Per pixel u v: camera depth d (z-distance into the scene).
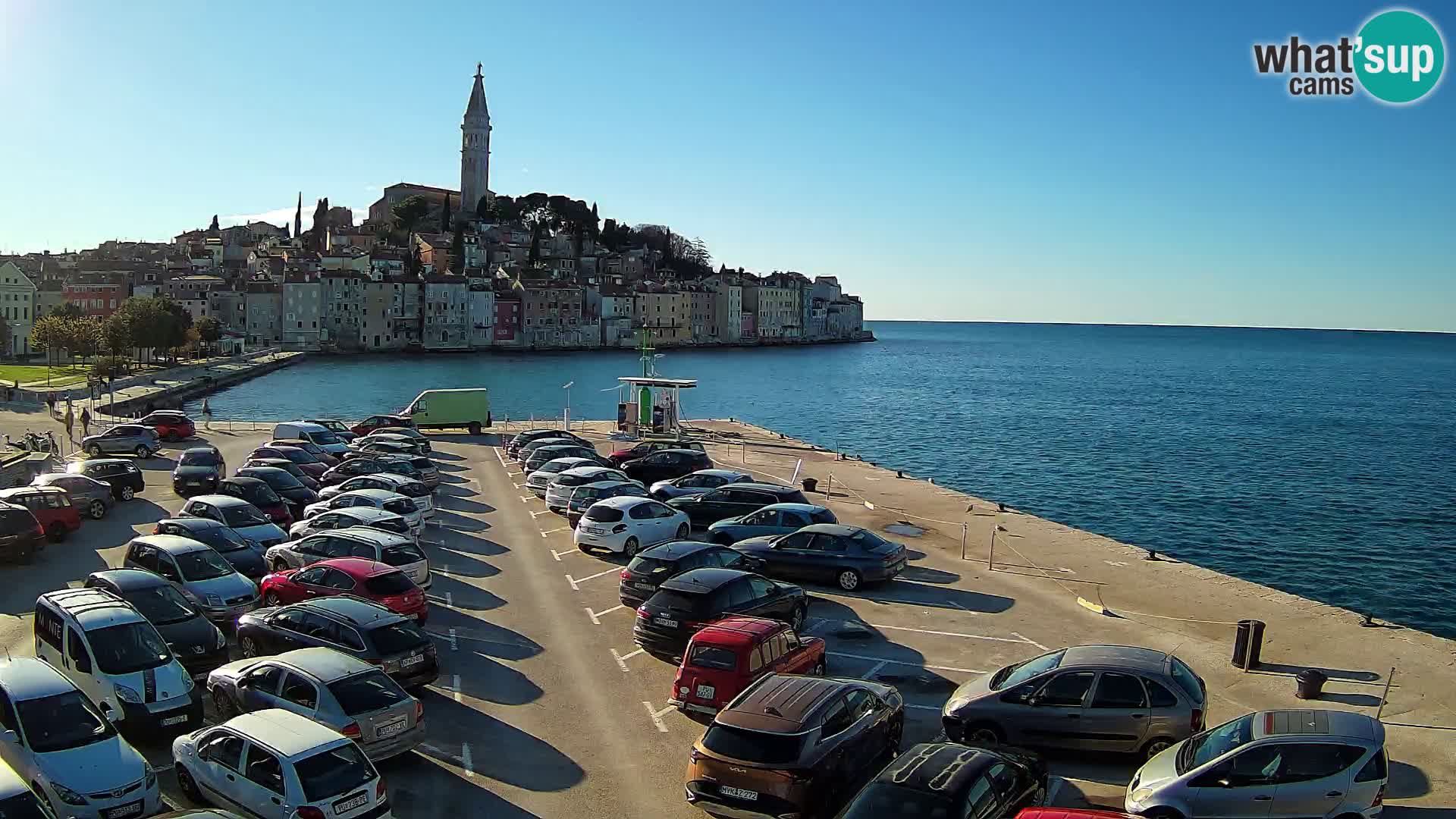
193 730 17.81
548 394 137.62
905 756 13.98
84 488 36.50
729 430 75.06
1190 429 107.31
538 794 16.05
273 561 27.17
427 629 24.61
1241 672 22.03
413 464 43.50
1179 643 24.14
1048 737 17.12
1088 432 103.69
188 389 118.31
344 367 182.25
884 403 137.12
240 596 23.62
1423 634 25.06
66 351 135.38
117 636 18.23
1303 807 13.82
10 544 29.36
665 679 21.42
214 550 25.11
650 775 16.80
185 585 23.59
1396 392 164.75
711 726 15.09
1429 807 15.42
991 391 159.50
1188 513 60.75
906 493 47.06
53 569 29.33
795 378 183.88
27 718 15.09
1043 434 102.12
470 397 68.56
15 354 160.50
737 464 55.47
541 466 44.38
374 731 16.22
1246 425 112.31
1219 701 20.22
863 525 38.81
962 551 34.16
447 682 20.97
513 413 114.19
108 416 76.00
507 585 28.86
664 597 22.17
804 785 14.15
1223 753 14.55
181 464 42.47
